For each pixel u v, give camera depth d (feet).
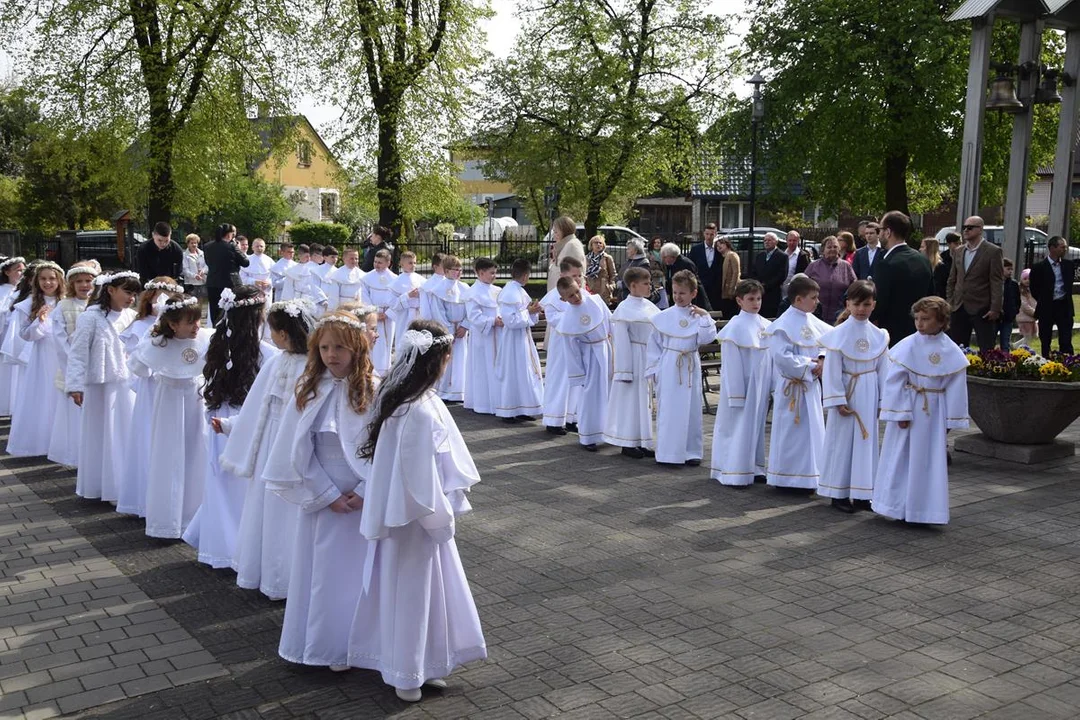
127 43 72.95
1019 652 15.10
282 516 16.69
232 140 78.18
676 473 27.02
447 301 39.04
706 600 17.29
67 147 76.38
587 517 22.53
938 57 74.38
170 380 20.17
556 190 97.09
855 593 17.63
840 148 83.61
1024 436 28.04
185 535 19.44
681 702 13.42
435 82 79.51
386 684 13.96
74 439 26.43
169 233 47.11
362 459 13.44
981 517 22.50
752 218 68.44
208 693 13.78
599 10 89.86
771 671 14.39
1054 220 44.86
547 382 32.89
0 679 14.21
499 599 17.35
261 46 75.25
